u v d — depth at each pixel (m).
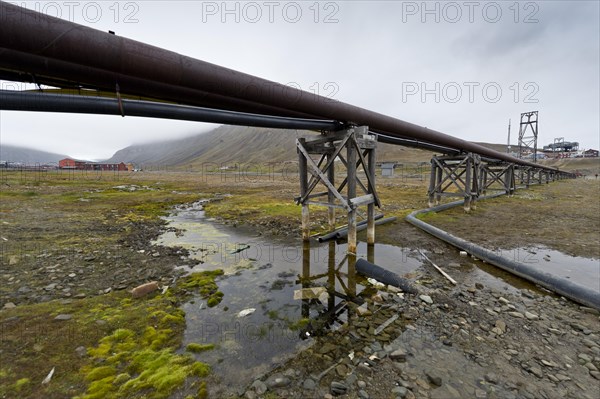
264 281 6.27
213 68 4.26
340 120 7.39
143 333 4.04
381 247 9.00
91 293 5.39
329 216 11.28
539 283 5.95
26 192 21.38
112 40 3.36
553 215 14.17
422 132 10.67
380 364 3.41
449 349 3.72
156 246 9.05
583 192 25.89
